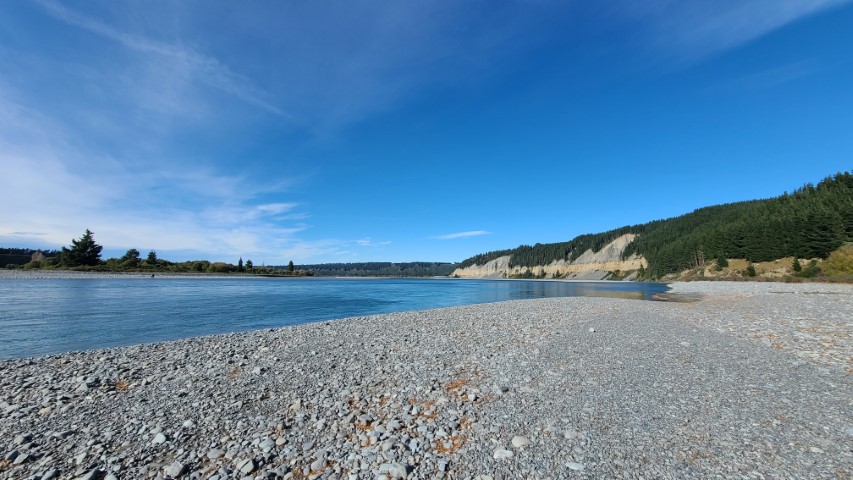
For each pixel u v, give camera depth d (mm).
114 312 28703
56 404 8422
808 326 16922
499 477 5195
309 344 15281
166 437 6617
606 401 8094
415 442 6242
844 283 53188
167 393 9117
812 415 7109
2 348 16531
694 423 6859
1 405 8375
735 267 80312
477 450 5984
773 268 71375
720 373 10047
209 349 14461
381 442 6328
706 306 28828
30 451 6133
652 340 14766
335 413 7715
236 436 6684
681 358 11773
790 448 5828
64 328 21578
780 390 8578
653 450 5875
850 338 14141
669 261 118000
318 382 9859
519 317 23703
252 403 8359
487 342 15172
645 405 7816
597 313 24906
